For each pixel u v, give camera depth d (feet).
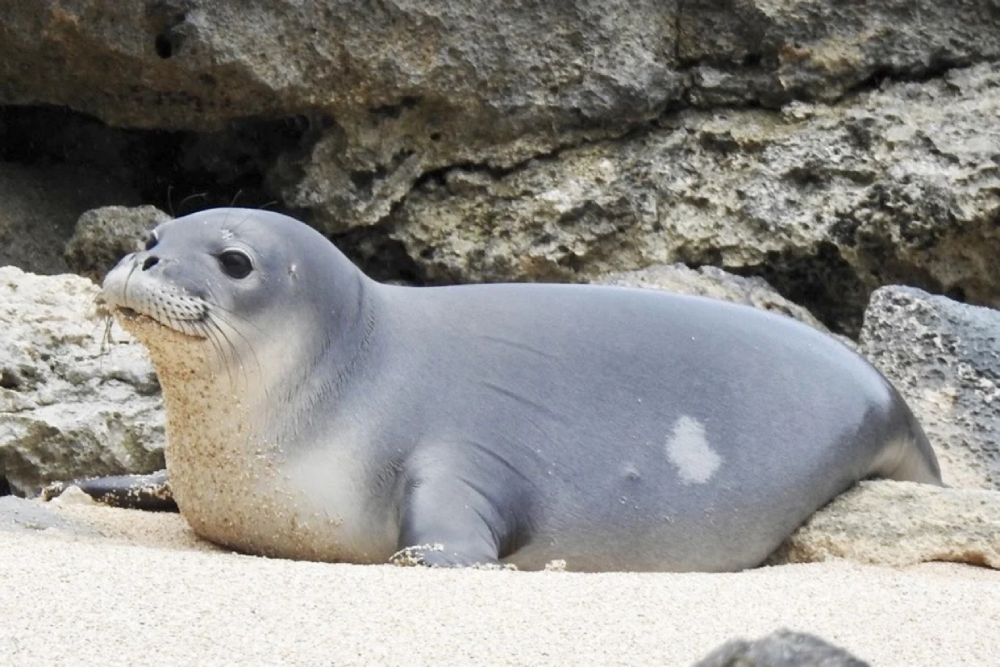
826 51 101.45
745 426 64.64
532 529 61.21
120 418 75.97
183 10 95.45
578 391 63.21
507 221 100.68
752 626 41.73
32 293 79.97
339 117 99.81
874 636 41.78
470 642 38.83
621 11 101.55
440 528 57.93
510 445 61.36
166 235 59.82
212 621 39.52
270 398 59.77
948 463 78.59
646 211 100.22
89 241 97.04
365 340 61.77
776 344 67.36
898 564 61.62
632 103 101.24
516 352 63.52
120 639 37.63
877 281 99.60
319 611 40.98
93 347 78.79
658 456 63.05
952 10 102.06
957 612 44.83
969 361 82.38
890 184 98.32
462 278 100.73
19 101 100.94
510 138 101.30
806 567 59.41
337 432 60.13
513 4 99.81
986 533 61.98
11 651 36.35
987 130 99.04
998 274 98.94
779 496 64.08
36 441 74.59
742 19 101.86
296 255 60.44
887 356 83.92
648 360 64.75
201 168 106.11
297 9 96.78
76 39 96.12
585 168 101.14
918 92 101.50
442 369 62.34
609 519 61.93
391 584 44.45
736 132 101.30
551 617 41.47
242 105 99.04
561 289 66.69
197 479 60.85
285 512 60.03
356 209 100.68
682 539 62.80
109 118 100.99
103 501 68.59
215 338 58.29
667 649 39.06
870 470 67.62
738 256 99.50
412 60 98.84
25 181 104.32
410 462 60.23
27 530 58.85
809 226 98.89
